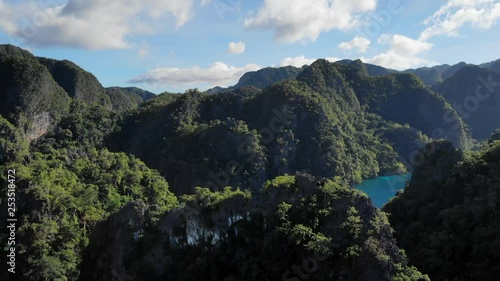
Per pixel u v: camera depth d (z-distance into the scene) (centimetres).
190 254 6003
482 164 8031
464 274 6291
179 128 18788
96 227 7481
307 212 5403
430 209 7912
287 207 5528
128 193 11850
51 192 9919
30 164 12031
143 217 6669
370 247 4756
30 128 17925
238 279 5381
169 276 5916
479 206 6975
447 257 6462
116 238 6588
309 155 17838
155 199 11862
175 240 6231
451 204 7862
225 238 5947
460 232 6856
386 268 4584
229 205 6084
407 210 8556
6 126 14538
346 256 4781
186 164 16788
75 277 8025
